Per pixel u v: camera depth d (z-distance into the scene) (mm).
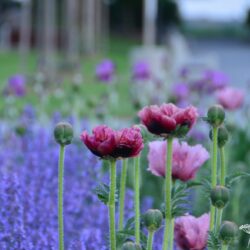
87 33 37500
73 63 22359
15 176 4547
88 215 5277
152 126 3215
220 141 3615
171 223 3506
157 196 7035
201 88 10617
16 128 7277
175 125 3178
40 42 30156
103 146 3014
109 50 48219
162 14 74000
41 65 17406
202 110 9820
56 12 42312
